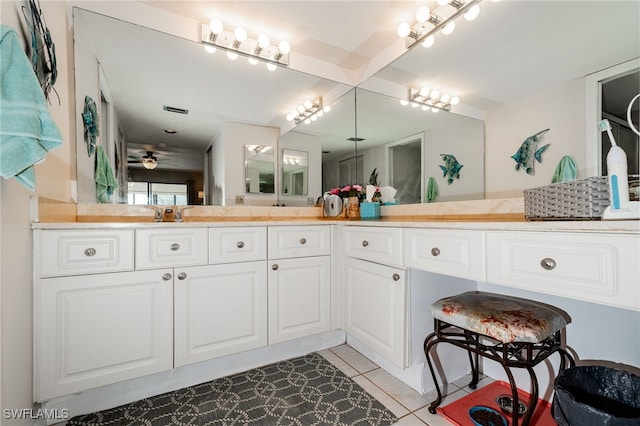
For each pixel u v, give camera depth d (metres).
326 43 2.11
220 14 1.83
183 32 1.87
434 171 1.88
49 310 1.13
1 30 0.72
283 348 1.74
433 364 1.43
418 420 1.21
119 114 1.78
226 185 2.09
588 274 0.79
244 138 2.15
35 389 1.11
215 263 1.48
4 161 0.72
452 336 1.30
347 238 1.79
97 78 1.68
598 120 1.18
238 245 1.54
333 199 2.27
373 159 2.30
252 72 2.12
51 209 1.26
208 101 2.02
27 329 1.05
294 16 1.83
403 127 2.08
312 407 1.29
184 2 1.76
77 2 1.60
